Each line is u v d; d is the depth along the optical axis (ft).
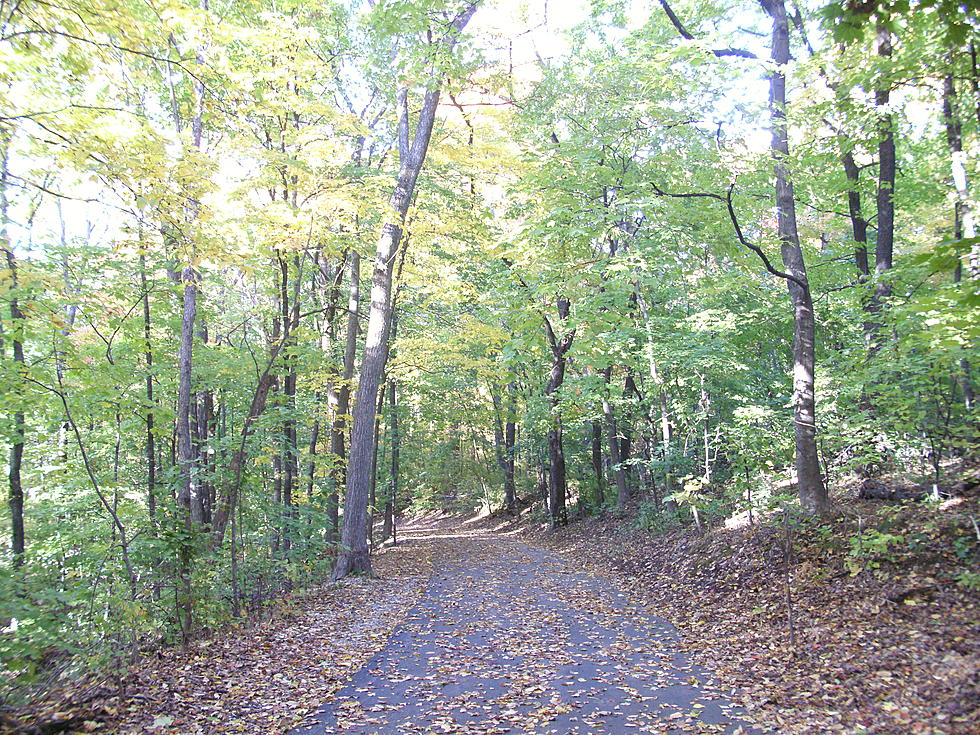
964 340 18.24
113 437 41.14
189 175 22.08
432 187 53.21
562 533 69.87
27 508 42.70
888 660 18.20
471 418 88.53
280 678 20.74
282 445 42.37
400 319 59.00
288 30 32.53
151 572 26.50
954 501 27.30
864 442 33.06
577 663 22.77
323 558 47.16
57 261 37.40
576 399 59.57
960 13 11.10
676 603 31.78
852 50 30.04
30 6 17.31
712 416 46.68
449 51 39.14
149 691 18.97
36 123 18.75
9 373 26.20
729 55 37.83
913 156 50.80
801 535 30.25
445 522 117.80
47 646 19.92
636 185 37.11
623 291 44.80
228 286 54.54
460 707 18.43
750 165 37.81
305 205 35.55
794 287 34.06
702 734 15.72
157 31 19.90
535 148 52.19
